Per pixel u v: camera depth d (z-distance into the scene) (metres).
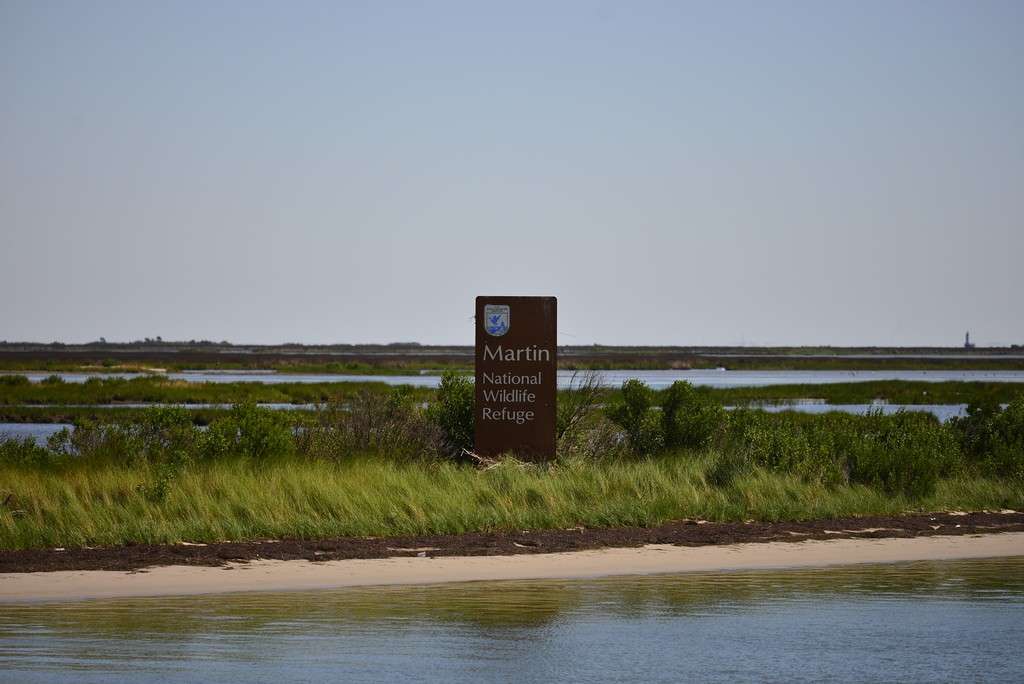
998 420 64.69
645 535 41.81
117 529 38.72
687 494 48.22
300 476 46.50
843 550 39.38
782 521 45.88
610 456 57.38
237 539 39.34
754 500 48.00
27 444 55.25
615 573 34.94
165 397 165.38
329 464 50.94
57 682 22.23
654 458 57.59
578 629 27.56
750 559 37.56
